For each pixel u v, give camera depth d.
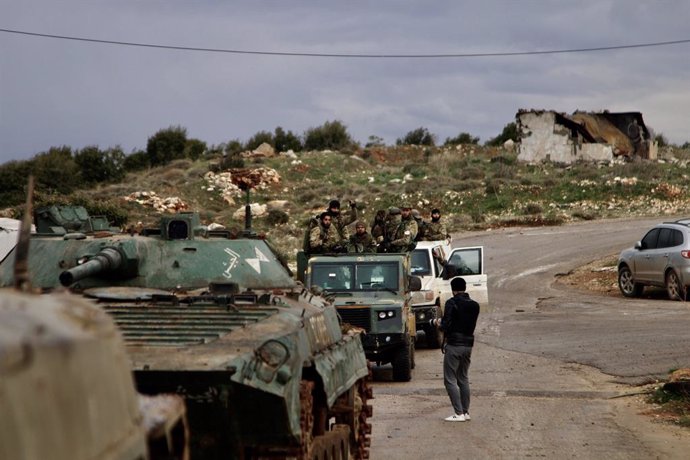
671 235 55.97
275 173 127.12
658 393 29.89
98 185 125.94
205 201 115.25
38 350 5.68
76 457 5.94
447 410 29.16
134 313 15.65
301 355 14.45
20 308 6.21
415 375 37.31
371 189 122.69
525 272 74.00
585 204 109.69
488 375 34.91
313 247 40.66
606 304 56.03
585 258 78.69
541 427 26.03
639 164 125.81
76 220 22.89
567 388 32.06
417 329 45.16
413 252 46.84
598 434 25.02
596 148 134.88
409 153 160.88
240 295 16.86
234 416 13.63
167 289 19.33
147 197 109.56
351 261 38.72
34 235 21.58
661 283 56.16
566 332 45.34
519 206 109.75
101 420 6.37
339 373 17.30
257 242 21.48
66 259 19.62
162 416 8.70
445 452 23.11
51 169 115.75
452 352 27.12
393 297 37.25
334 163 141.25
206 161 142.38
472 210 110.12
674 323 45.69
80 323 6.48
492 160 139.38
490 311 56.25
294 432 13.74
